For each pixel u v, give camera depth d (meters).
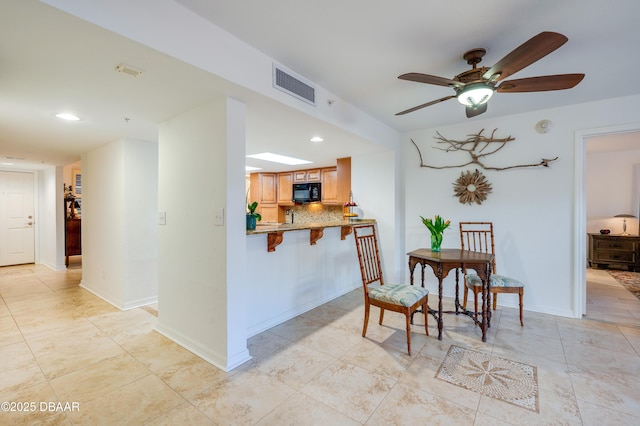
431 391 1.89
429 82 1.93
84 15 1.25
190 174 2.41
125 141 3.36
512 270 3.45
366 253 2.94
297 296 3.27
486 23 1.72
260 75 2.05
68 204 6.13
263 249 2.86
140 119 2.62
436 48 1.99
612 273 5.15
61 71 1.72
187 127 2.43
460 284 3.79
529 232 3.36
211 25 1.74
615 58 2.13
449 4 1.56
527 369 2.14
